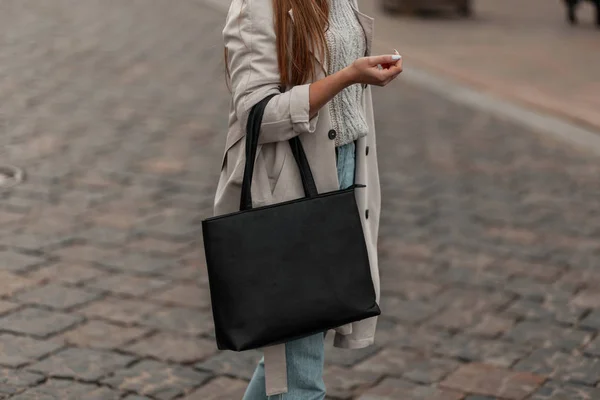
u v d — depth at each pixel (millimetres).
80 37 16875
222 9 21391
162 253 7266
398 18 20984
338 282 3438
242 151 3514
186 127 11266
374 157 3920
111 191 8711
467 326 6199
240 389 5246
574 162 10539
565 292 6828
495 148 10984
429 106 13102
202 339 5828
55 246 7277
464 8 21531
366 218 3846
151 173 9328
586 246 7840
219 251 3324
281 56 3369
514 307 6527
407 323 6215
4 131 10578
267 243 3357
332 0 3543
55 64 14453
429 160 10328
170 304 6328
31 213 8016
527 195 9219
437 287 6844
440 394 5285
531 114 12758
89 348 5617
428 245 7715
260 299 3340
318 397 3721
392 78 3361
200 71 14586
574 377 5527
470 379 5473
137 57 15391
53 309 6137
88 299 6328
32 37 16578
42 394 5047
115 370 5371
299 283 3387
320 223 3422
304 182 3506
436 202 8875
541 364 5684
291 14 3352
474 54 16828
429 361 5688
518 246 7766
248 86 3381
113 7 20812
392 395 5254
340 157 3672
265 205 3490
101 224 7828
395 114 12547
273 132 3395
